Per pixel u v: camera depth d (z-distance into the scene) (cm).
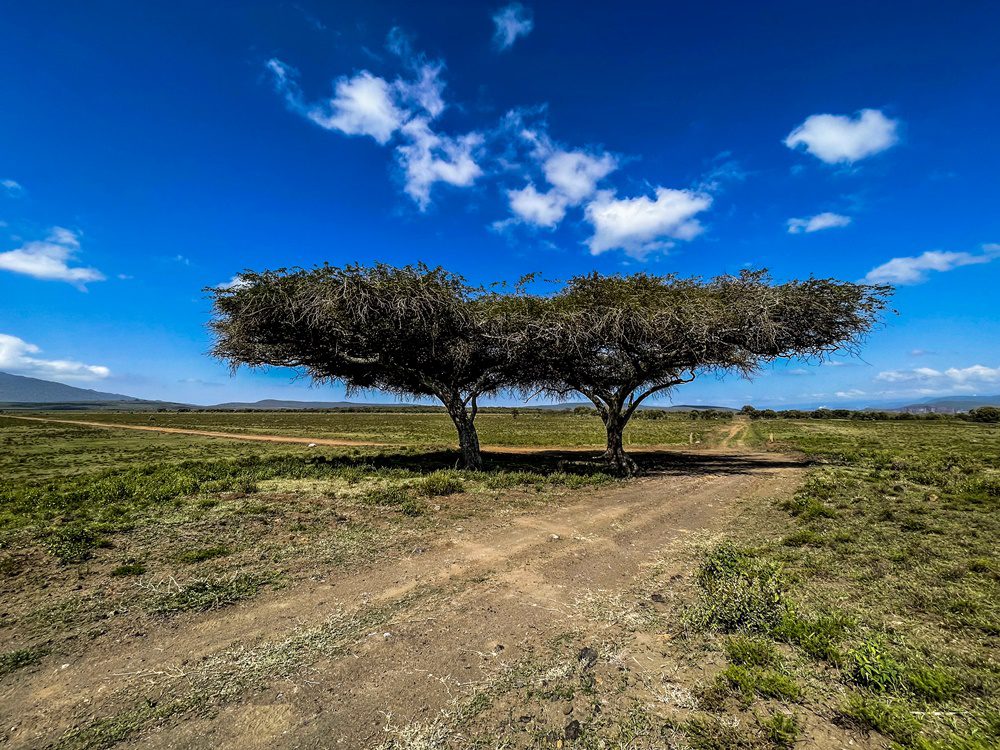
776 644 456
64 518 942
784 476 1692
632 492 1370
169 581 637
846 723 339
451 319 1705
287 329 1683
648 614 538
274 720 357
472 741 331
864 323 1764
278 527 891
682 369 1997
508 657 448
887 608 532
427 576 673
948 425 5691
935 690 368
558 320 1692
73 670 430
